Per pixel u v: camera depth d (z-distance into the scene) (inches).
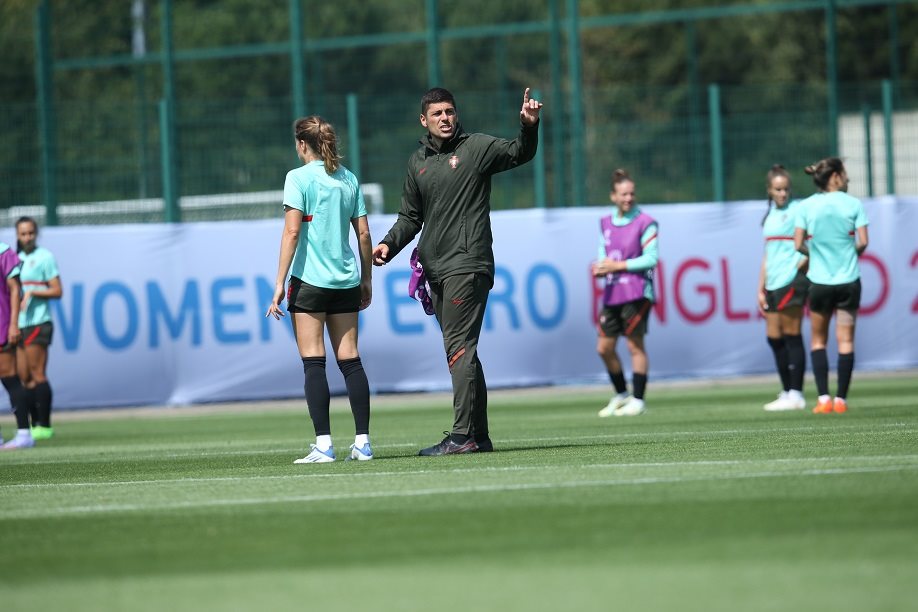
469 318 1035.3
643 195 2586.1
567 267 2251.5
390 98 2785.4
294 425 1727.4
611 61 5068.9
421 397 2233.0
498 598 462.3
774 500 667.4
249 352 2191.2
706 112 4899.1
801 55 4909.0
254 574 524.1
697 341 2269.9
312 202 981.8
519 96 2832.2
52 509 751.1
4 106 2495.1
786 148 2608.3
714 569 498.9
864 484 720.3
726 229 2282.2
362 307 1027.3
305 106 2738.7
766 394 2004.2
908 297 2310.5
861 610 426.6
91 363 2149.4
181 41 4500.5
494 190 2677.2
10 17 4094.5
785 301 1609.3
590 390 2289.6
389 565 533.3
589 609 439.5
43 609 471.2
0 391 2193.7
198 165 2677.2
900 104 2748.5
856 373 2409.0
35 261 1653.5
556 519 633.0
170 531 644.1
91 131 2571.4
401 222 1060.5
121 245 2162.9
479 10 4899.1
